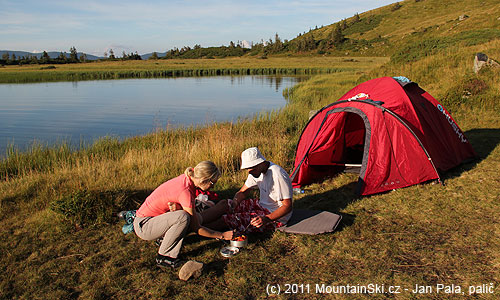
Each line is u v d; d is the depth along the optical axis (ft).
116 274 11.76
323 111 22.00
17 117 64.34
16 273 12.04
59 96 98.78
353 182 20.22
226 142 28.96
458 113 35.55
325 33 473.26
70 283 11.39
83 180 20.98
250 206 13.87
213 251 13.05
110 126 55.72
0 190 19.97
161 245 12.05
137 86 129.70
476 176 19.11
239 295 10.46
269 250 12.85
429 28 270.67
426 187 18.26
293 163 24.63
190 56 502.79
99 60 428.15
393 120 18.80
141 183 20.44
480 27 134.41
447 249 12.44
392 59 71.56
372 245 13.03
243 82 140.87
